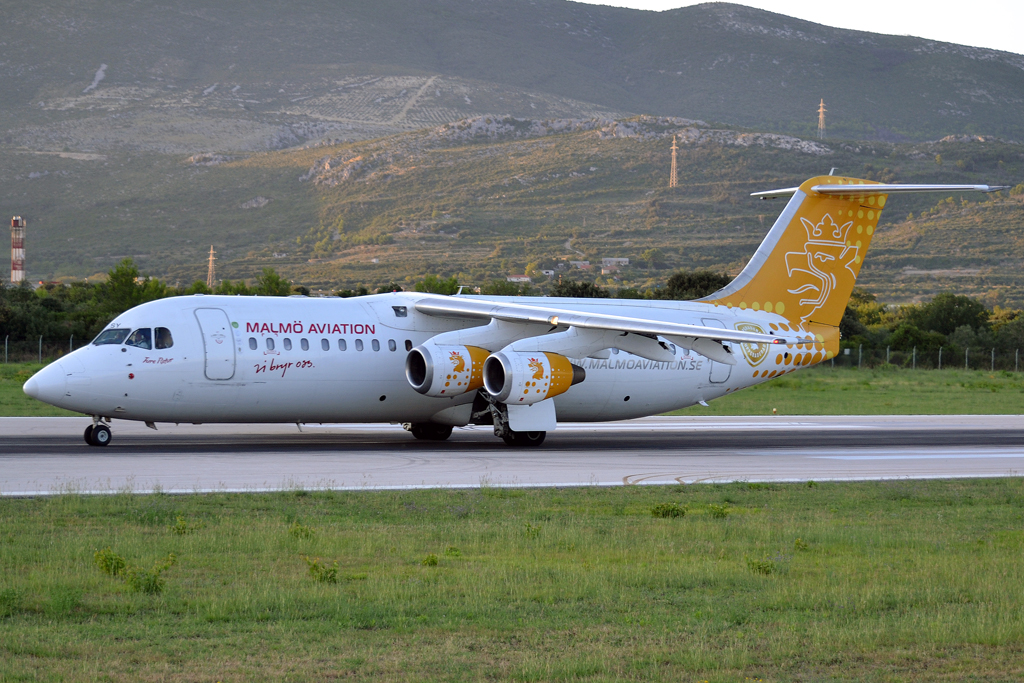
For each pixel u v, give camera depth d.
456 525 58.28
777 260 115.12
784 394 189.38
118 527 55.62
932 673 35.25
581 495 70.75
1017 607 42.72
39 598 41.62
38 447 90.25
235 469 78.12
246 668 34.38
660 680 34.12
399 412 101.31
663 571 48.03
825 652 37.16
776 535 57.34
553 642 37.72
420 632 38.62
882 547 55.06
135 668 34.12
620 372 107.31
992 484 80.81
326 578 45.12
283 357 94.38
